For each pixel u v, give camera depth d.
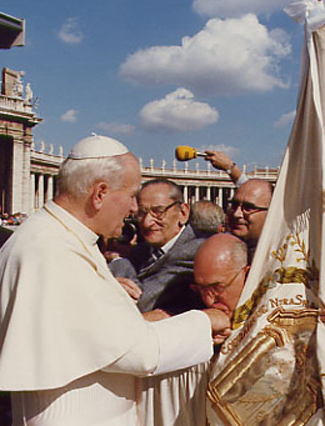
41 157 74.62
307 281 2.78
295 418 2.64
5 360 2.46
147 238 3.96
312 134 2.76
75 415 2.60
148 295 3.52
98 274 2.76
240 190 3.95
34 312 2.52
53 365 2.45
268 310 2.81
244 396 2.74
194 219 3.94
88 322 2.53
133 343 2.51
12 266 2.70
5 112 63.53
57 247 2.65
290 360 2.72
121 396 2.82
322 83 2.71
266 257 2.89
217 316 2.89
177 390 2.99
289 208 2.87
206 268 2.92
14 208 65.00
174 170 90.62
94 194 2.78
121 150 2.87
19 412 2.78
